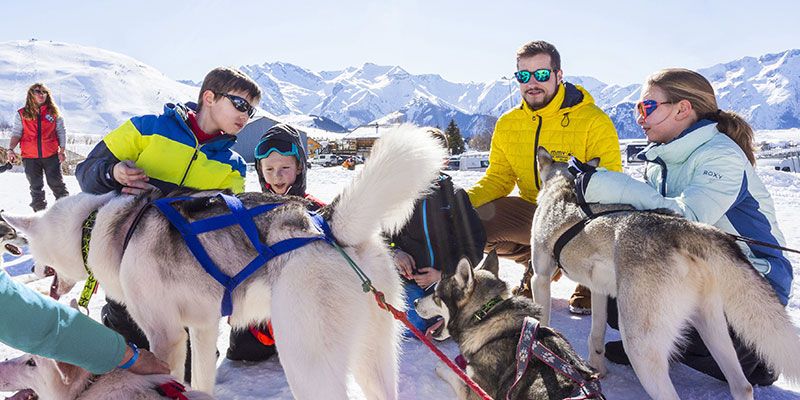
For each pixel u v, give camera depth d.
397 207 2.67
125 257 2.67
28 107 7.93
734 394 2.90
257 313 2.71
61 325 2.04
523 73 4.61
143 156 3.18
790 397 3.19
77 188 12.70
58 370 2.20
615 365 3.68
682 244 2.82
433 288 3.93
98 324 2.18
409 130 2.65
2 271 1.93
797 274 5.43
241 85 3.30
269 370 3.51
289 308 2.44
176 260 2.62
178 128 3.26
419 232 3.95
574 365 2.53
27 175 8.12
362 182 2.63
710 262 2.80
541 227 3.72
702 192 3.23
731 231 3.33
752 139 3.50
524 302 3.11
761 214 3.35
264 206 2.72
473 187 5.14
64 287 3.23
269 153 3.70
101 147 3.22
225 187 3.45
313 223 2.63
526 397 2.58
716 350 2.93
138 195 2.85
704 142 3.41
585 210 3.41
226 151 3.54
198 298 2.67
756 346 2.80
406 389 3.29
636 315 2.86
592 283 3.38
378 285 2.72
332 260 2.54
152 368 2.39
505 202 4.89
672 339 2.84
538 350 2.64
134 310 2.71
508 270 5.80
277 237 2.59
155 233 2.65
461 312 3.25
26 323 1.93
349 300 2.51
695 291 2.84
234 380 3.38
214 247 2.63
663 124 3.62
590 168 3.62
